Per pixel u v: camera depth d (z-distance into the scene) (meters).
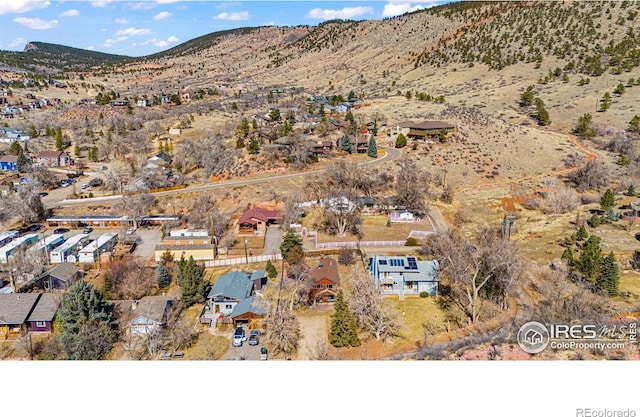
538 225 56.09
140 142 94.06
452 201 64.69
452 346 30.42
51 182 77.12
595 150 82.50
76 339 32.66
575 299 33.31
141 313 36.69
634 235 49.53
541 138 86.44
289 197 65.12
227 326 37.38
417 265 42.19
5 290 42.56
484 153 79.69
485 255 40.47
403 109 109.12
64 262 49.94
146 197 65.06
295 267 44.22
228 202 67.06
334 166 70.56
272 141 86.94
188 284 40.47
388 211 61.12
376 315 34.50
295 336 34.31
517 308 36.88
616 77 117.56
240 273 43.69
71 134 109.50
